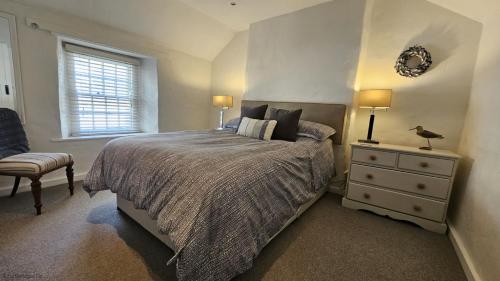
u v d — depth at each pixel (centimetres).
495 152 141
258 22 336
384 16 255
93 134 309
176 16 308
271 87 330
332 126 267
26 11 219
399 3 246
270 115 267
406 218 205
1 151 192
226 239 105
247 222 114
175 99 373
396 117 256
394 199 210
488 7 178
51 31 236
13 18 212
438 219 193
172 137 212
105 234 163
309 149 204
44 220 178
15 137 208
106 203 213
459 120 224
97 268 130
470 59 215
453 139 229
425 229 196
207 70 419
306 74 296
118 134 322
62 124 264
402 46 248
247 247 113
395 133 258
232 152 150
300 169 176
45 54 237
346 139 271
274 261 146
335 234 182
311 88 293
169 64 356
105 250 146
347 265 145
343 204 237
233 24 351
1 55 211
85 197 224
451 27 221
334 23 268
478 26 209
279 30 315
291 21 303
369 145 223
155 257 142
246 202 116
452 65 224
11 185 224
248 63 352
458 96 223
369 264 148
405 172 204
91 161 286
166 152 144
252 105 343
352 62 260
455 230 182
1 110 202
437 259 156
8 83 216
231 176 115
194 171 117
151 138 200
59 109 253
